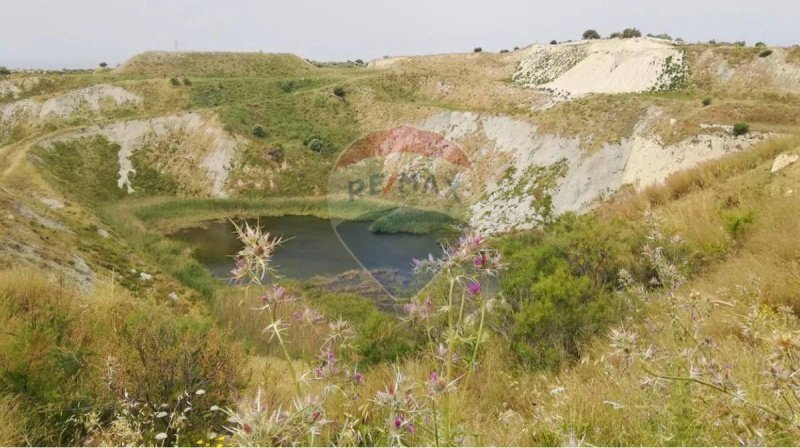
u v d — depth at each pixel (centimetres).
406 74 7025
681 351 262
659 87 5591
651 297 512
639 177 3103
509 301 623
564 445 249
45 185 3734
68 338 630
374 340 585
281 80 7412
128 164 5266
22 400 459
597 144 3575
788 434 201
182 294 2289
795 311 442
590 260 683
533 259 674
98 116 6303
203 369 491
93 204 4494
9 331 589
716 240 696
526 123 4341
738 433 219
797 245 563
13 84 6900
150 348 508
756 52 5316
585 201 3222
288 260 2842
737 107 3241
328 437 196
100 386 468
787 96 4516
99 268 2247
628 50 6481
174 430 423
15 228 2120
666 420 247
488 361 504
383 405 174
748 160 1256
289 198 5062
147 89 6825
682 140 3092
